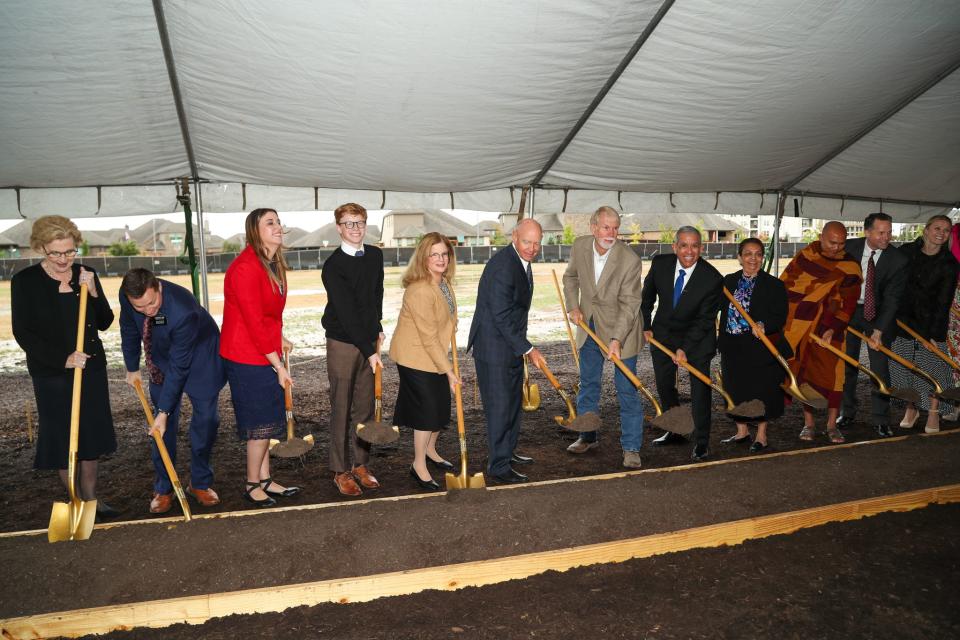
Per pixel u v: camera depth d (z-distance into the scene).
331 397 4.07
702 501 3.39
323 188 7.21
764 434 4.99
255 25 4.21
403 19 4.24
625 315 4.56
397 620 2.57
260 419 3.75
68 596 2.63
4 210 6.42
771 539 3.25
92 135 5.37
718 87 5.48
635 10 4.39
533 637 2.46
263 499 3.92
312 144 5.93
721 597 2.73
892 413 6.15
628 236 39.25
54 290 3.56
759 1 4.45
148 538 3.04
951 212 11.23
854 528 3.36
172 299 3.52
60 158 5.74
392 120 5.54
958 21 4.97
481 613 2.62
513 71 4.94
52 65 4.32
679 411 4.24
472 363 8.91
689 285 4.75
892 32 5.01
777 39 4.89
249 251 3.61
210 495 3.96
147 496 4.20
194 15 4.09
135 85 4.73
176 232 62.12
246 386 3.71
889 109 6.46
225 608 2.62
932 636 2.47
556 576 2.89
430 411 4.04
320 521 3.15
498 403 4.16
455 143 6.07
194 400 3.79
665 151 6.70
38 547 2.97
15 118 4.91
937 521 3.44
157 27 4.16
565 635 2.47
